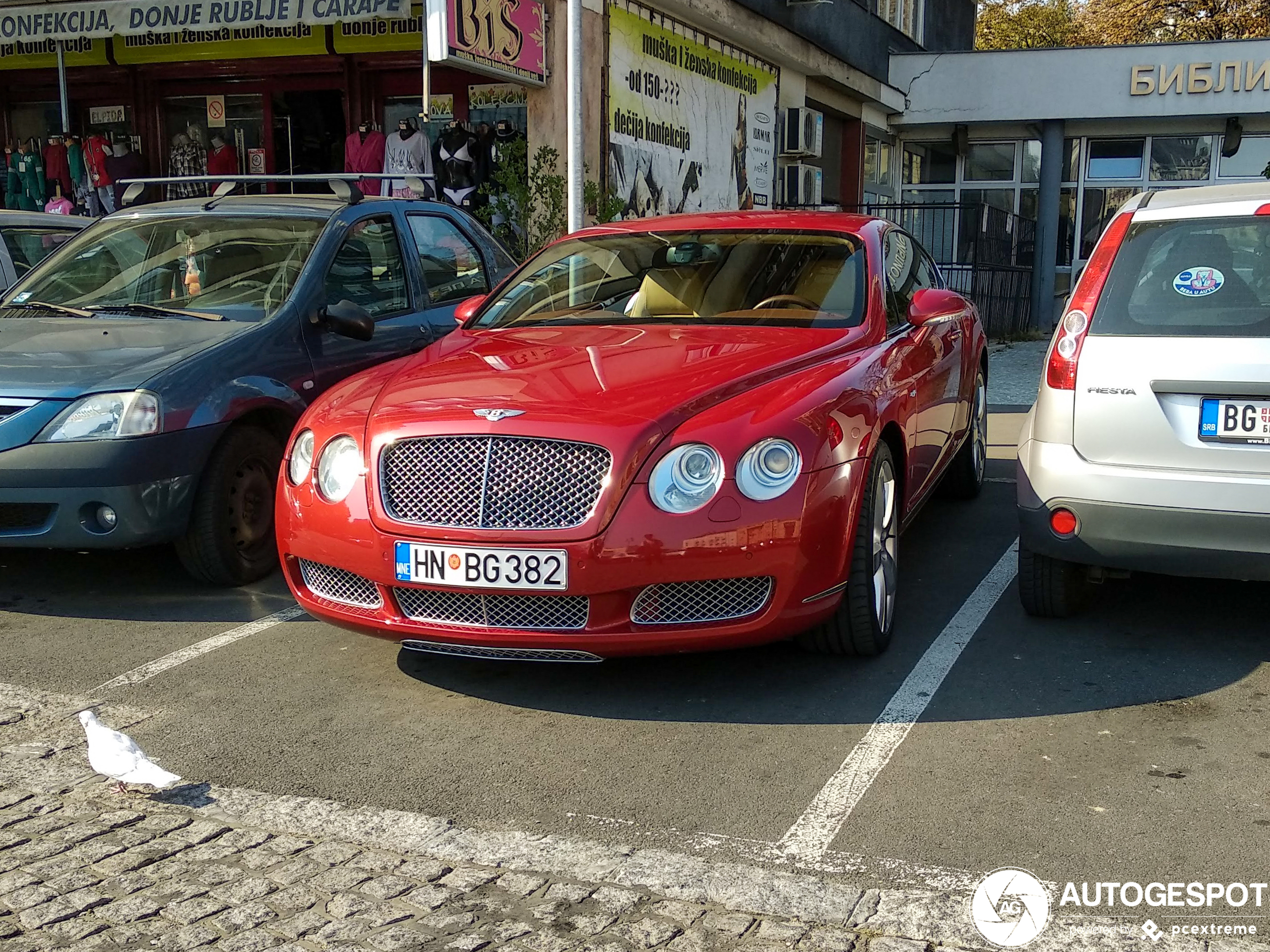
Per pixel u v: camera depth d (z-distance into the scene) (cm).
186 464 480
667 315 478
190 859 294
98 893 278
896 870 282
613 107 1183
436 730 371
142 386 471
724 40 1439
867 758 343
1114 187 1961
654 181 1288
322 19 970
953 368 570
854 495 381
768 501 360
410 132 1281
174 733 371
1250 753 340
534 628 364
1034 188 2039
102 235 618
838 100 1822
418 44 1293
